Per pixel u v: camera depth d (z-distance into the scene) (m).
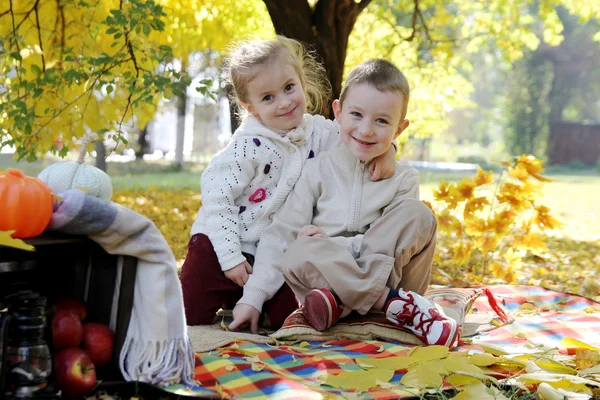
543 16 8.56
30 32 6.04
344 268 2.81
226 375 2.29
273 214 3.22
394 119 2.95
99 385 2.12
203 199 3.17
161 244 2.19
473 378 2.28
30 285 2.28
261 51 3.16
